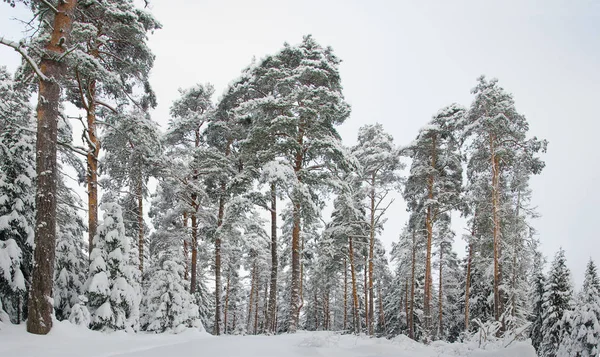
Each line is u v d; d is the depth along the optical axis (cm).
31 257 1228
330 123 1898
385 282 3669
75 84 1573
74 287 1385
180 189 2147
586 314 2227
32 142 1288
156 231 2431
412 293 2720
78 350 853
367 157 2491
